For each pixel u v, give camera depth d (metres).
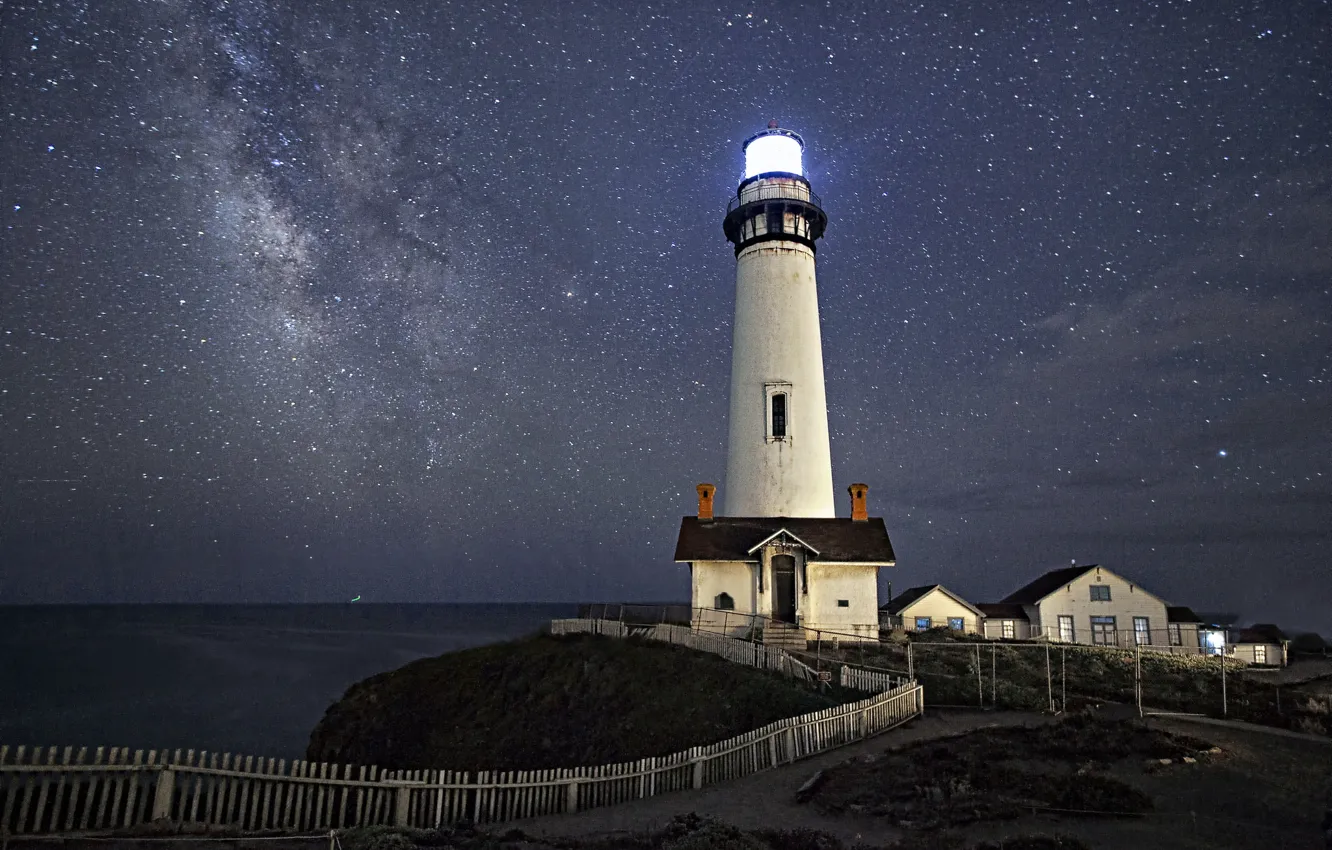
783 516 41.66
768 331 44.06
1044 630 49.53
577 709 31.09
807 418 43.03
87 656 95.19
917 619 50.06
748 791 17.30
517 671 35.03
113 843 11.62
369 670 82.44
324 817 14.65
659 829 14.10
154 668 83.75
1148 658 36.16
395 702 34.84
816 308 45.44
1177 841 12.48
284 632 140.12
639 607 40.53
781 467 42.19
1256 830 13.00
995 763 17.22
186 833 12.40
